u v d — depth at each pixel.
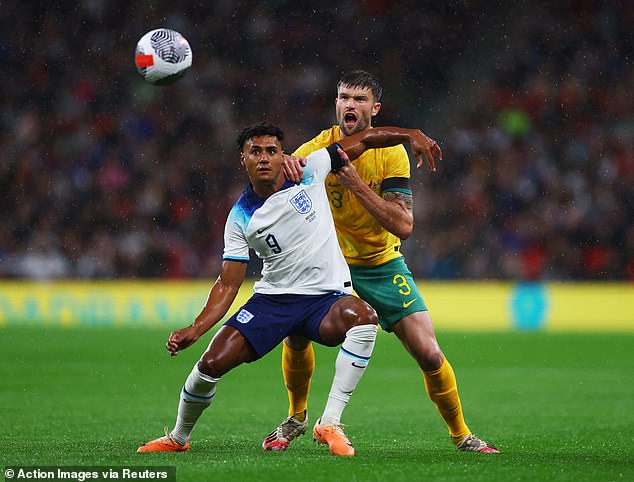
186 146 88.88
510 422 28.55
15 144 88.69
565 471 18.02
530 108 90.94
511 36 93.75
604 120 90.62
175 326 68.38
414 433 25.72
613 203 85.19
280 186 20.09
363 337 19.91
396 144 21.48
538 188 85.44
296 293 20.31
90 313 70.69
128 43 93.00
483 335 63.62
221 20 93.56
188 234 83.56
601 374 43.56
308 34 93.75
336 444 19.98
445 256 80.69
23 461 18.97
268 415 29.39
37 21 93.56
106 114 90.38
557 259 81.06
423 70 92.94
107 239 83.19
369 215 22.00
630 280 80.75
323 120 91.38
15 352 50.94
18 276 81.88
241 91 91.75
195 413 20.33
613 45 93.75
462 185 85.25
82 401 32.50
